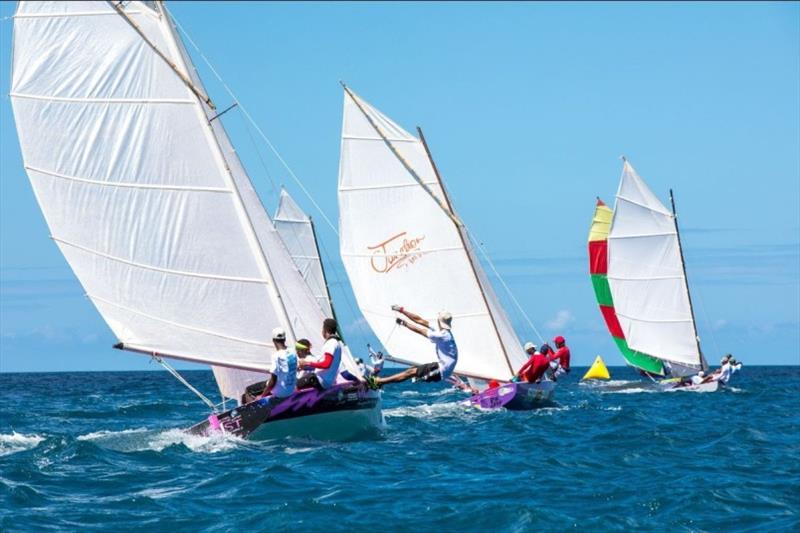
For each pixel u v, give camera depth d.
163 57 28.31
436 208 46.69
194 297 28.91
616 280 76.25
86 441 27.86
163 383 105.50
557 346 48.12
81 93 28.59
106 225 28.95
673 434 33.72
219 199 28.66
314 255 65.06
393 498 20.75
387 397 61.75
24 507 19.69
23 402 58.78
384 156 47.12
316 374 27.69
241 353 29.05
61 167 28.91
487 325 46.62
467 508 19.67
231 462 24.95
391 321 47.59
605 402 55.19
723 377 70.50
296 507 19.52
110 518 18.81
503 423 37.31
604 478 23.83
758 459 27.34
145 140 28.61
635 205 75.31
